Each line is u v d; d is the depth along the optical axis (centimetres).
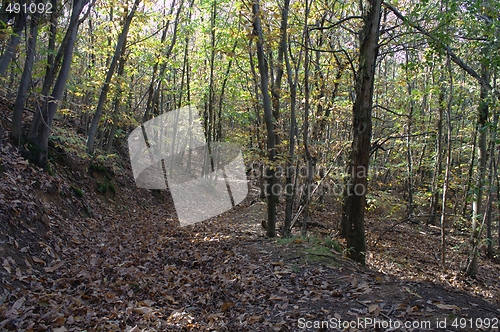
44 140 805
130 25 1211
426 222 1731
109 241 725
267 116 788
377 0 669
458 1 685
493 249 1287
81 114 1500
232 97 1608
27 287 428
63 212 734
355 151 696
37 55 944
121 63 1262
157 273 566
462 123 1734
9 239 493
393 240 1292
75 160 1001
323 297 449
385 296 441
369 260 907
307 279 516
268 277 532
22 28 726
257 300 458
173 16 1319
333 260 599
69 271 511
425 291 464
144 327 377
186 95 1822
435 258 1116
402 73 1335
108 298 438
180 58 1920
